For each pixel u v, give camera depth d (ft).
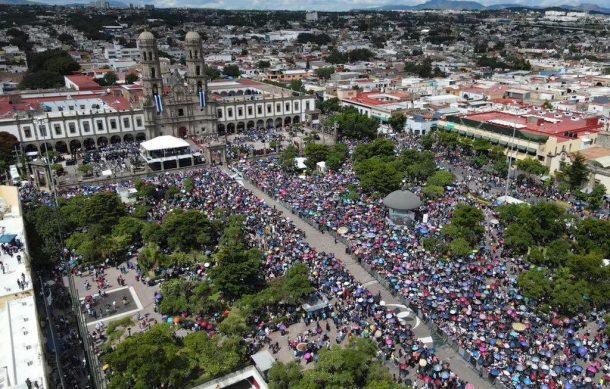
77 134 533.14
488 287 253.03
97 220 325.21
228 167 466.29
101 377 197.16
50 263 282.15
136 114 557.74
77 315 226.58
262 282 263.49
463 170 464.65
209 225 311.47
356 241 310.24
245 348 211.82
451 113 618.44
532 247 290.35
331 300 250.98
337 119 585.63
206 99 581.94
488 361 204.03
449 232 299.79
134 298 259.39
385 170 386.32
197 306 239.50
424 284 257.34
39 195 387.55
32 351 178.29
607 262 274.77
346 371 184.44
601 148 453.99
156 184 403.95
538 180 437.58
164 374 188.44
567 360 203.72
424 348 212.43
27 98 617.21
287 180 422.82
